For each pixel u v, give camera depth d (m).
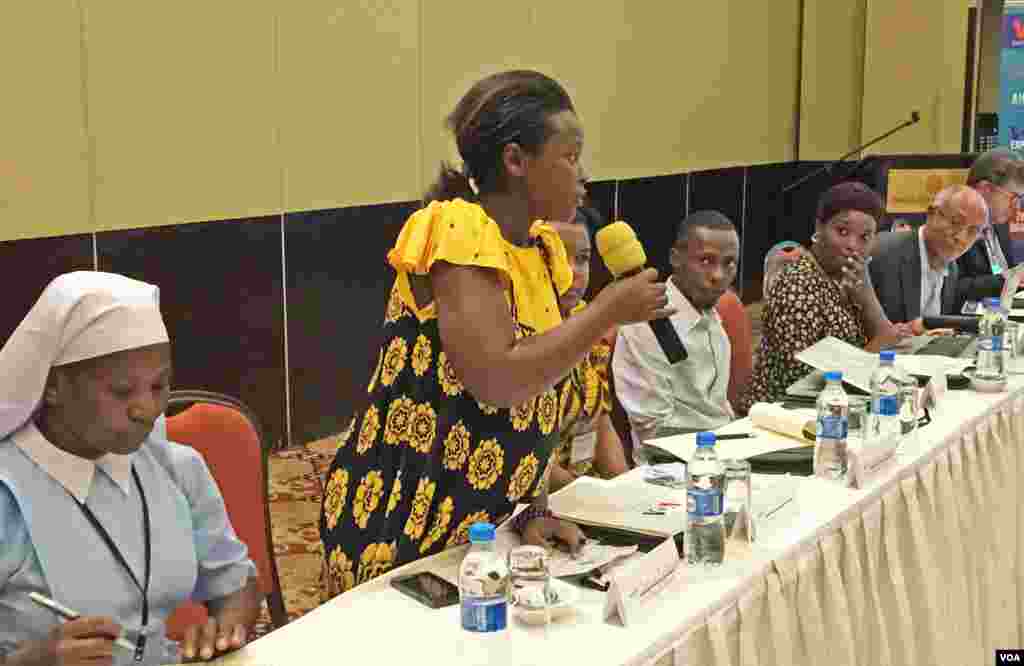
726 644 1.85
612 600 1.74
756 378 3.70
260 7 5.01
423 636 1.71
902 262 4.33
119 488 1.57
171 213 4.73
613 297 1.83
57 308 1.43
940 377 3.11
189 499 1.69
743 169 8.74
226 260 4.98
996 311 3.63
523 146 1.85
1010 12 8.31
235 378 5.07
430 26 5.86
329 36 5.34
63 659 1.36
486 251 1.80
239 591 1.74
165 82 4.66
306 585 3.79
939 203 4.30
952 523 2.66
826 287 3.66
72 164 4.35
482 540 1.71
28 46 4.17
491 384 1.79
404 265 1.85
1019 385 3.26
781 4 8.95
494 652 1.65
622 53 7.37
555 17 6.74
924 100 8.69
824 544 2.13
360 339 5.70
